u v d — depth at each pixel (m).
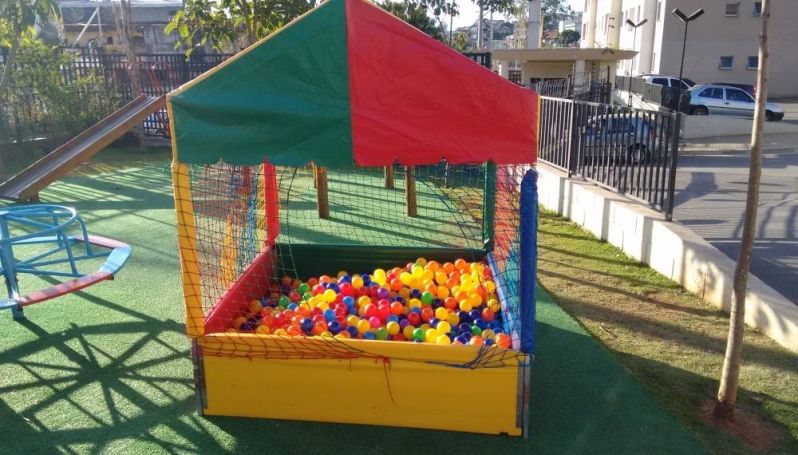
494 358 3.63
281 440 3.71
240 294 5.06
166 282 6.46
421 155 3.45
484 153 3.46
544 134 10.98
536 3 27.45
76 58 17.56
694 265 6.05
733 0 35.44
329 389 3.82
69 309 5.73
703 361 4.70
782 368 4.52
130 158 15.50
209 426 3.86
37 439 3.74
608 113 8.39
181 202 3.62
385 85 3.43
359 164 3.46
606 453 3.58
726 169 14.70
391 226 8.91
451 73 3.41
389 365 3.73
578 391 4.25
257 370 3.85
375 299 5.44
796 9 35.31
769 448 3.64
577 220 8.98
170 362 4.71
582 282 6.45
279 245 6.25
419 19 23.16
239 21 10.97
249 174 5.58
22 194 9.84
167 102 3.46
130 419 3.94
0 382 4.40
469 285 5.58
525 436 3.72
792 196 11.07
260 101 3.44
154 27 33.44
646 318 5.50
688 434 3.76
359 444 3.66
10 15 6.73
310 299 5.27
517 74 28.48
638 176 7.66
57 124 15.53
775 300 5.11
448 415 3.76
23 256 7.45
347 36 3.42
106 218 9.27
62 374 4.53
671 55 36.09
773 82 36.47
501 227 5.82
